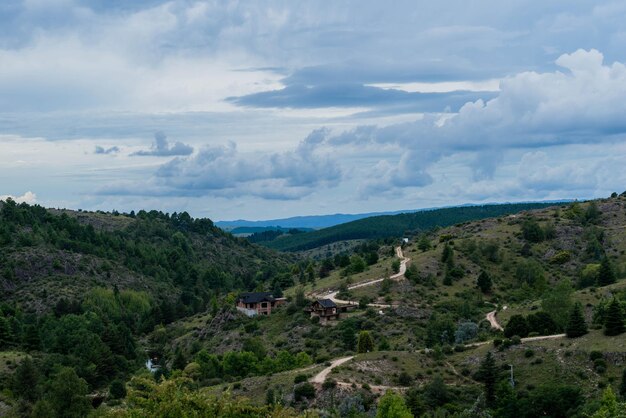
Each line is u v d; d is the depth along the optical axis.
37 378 130.25
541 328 123.00
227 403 54.72
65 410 108.06
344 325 153.62
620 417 66.12
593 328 115.44
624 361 99.12
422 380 107.50
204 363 139.25
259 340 153.12
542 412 91.06
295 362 130.00
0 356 155.62
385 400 85.75
